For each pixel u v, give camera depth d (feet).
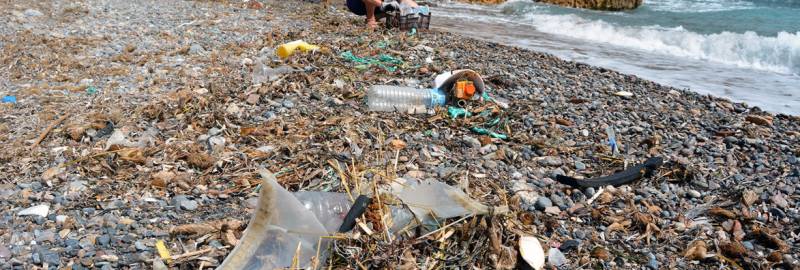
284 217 3.39
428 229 3.73
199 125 5.90
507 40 13.03
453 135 5.88
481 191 4.70
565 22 15.47
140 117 6.10
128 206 4.23
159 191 4.48
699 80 9.91
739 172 5.55
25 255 3.59
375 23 11.88
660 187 5.04
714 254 4.04
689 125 6.93
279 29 11.33
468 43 10.94
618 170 5.35
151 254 3.65
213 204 4.32
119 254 3.64
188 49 9.28
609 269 3.84
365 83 7.45
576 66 9.83
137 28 10.96
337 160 4.90
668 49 12.51
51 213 4.10
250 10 13.89
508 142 5.80
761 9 17.43
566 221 4.39
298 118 6.14
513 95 7.55
